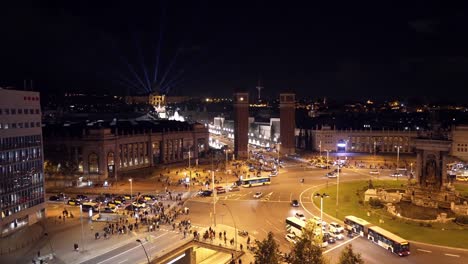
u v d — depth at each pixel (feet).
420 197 463.83
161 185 582.35
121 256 315.99
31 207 411.54
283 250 325.42
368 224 360.07
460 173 629.92
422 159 468.75
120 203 469.98
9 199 382.63
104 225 400.06
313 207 453.17
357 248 329.31
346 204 463.01
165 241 346.74
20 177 397.60
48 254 324.39
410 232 365.40
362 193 513.04
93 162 634.02
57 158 634.84
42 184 430.20
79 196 506.48
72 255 321.11
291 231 360.07
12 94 392.06
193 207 461.37
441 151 453.17
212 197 507.71
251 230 378.53
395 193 482.69
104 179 628.28
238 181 566.36
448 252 319.27
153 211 441.68
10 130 387.34
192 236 355.15
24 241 358.02
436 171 457.68
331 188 547.90
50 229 390.21
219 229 380.99
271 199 492.95
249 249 329.72
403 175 639.35
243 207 457.68
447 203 446.19
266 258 246.68
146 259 306.14
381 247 331.36
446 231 367.86
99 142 627.87
